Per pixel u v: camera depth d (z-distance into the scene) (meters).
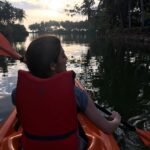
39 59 2.21
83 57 22.91
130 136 5.76
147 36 37.75
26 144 2.32
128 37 45.06
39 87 2.21
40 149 2.27
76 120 2.28
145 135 3.65
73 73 2.27
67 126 2.24
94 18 84.19
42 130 2.24
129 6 51.12
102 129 2.38
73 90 2.23
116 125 2.50
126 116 7.19
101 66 16.92
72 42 54.12
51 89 2.20
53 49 2.22
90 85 10.94
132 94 9.33
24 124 2.31
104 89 10.14
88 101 2.29
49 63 2.21
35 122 2.24
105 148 3.18
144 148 5.29
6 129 3.71
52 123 2.22
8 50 3.92
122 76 12.94
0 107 5.47
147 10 50.47
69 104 2.21
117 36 52.62
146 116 7.16
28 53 2.24
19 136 3.21
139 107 7.91
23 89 2.26
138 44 34.59
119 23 59.03
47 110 2.21
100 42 47.41
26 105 2.26
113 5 56.06
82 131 2.76
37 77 2.25
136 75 13.18
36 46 2.22
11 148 2.92
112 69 15.43
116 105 8.12
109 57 22.02
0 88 10.19
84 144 2.75
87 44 44.53
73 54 25.98
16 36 110.88
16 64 19.00
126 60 19.42
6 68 16.92
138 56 21.56
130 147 5.32
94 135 3.38
